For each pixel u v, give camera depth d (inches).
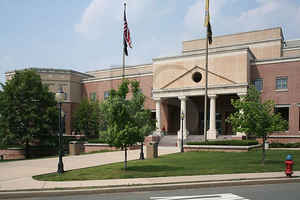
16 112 1300.4
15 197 354.9
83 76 2048.5
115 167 592.1
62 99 539.8
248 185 416.8
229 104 1610.5
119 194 365.4
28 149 1364.4
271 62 1424.7
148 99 1738.4
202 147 1029.8
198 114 1732.3
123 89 541.6
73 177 468.8
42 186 397.7
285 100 1371.8
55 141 1421.0
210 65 1466.5
